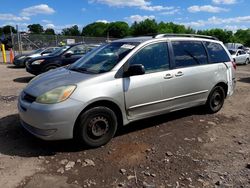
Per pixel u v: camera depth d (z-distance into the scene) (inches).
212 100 256.2
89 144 180.5
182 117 249.3
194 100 237.6
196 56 238.8
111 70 188.7
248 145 194.4
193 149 186.1
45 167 160.7
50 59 452.4
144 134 209.0
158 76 206.4
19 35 974.4
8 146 186.2
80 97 172.2
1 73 580.4
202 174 155.2
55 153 177.0
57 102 168.4
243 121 246.4
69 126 170.9
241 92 380.2
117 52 204.8
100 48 228.1
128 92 191.0
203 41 249.8
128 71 191.2
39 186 142.2
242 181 148.9
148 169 159.6
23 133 207.5
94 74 187.5
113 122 188.1
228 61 267.4
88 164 163.9
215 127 228.4
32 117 172.6
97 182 146.5
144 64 203.2
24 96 187.9
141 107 200.4
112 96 183.3
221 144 195.3
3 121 233.1
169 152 180.1
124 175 153.3
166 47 218.5
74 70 207.3
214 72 249.1
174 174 155.1
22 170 157.2
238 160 171.9
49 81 187.8
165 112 217.2
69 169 158.6
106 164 164.6
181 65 224.7
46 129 168.6
